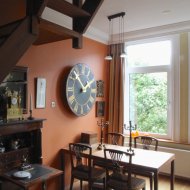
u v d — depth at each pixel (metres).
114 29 4.33
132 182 2.92
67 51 3.76
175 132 4.23
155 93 4.55
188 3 3.18
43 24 1.94
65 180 3.72
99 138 4.54
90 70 4.18
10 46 1.71
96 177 3.17
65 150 3.56
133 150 3.45
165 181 3.99
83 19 2.31
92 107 4.34
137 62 4.75
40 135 2.86
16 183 2.25
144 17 3.71
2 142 2.68
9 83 2.77
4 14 2.65
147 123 4.64
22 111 2.82
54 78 3.52
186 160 3.95
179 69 4.19
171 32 4.11
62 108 3.67
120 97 4.58
